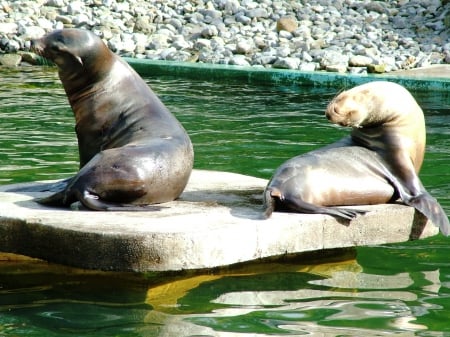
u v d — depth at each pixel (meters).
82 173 14.88
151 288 13.05
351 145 16.58
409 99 16.62
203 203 15.56
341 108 16.08
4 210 14.63
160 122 16.09
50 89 34.94
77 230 13.45
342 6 50.25
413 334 11.25
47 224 13.76
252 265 14.41
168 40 45.56
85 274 13.62
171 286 13.17
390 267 14.52
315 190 15.31
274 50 42.91
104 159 14.94
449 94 35.47
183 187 15.76
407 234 15.61
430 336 11.20
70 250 13.55
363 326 11.54
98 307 12.20
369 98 16.28
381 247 15.77
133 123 16.11
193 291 12.96
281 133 26.55
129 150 15.07
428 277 13.95
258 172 21.34
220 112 30.22
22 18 47.31
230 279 13.62
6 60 42.09
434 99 34.19
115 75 16.38
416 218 15.66
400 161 16.20
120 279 13.43
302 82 37.59
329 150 16.28
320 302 12.55
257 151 23.91
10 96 32.94
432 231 15.95
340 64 40.28
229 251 13.71
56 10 48.91
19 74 39.28
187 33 46.50
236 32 46.34
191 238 13.34
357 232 15.04
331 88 36.97
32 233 13.91
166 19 48.62
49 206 15.03
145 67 40.56
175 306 12.27
